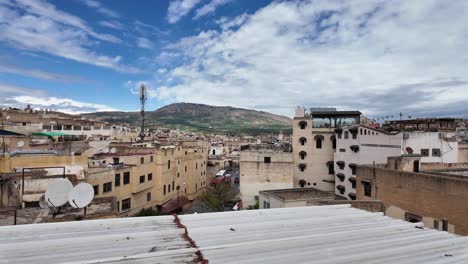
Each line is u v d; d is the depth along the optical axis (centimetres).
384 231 635
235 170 8981
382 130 3744
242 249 498
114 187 3262
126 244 518
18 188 1764
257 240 550
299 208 855
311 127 4894
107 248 495
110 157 3688
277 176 4309
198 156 6072
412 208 1645
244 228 638
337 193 4459
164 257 454
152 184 4175
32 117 6147
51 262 431
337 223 698
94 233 581
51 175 2098
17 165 2427
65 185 1404
